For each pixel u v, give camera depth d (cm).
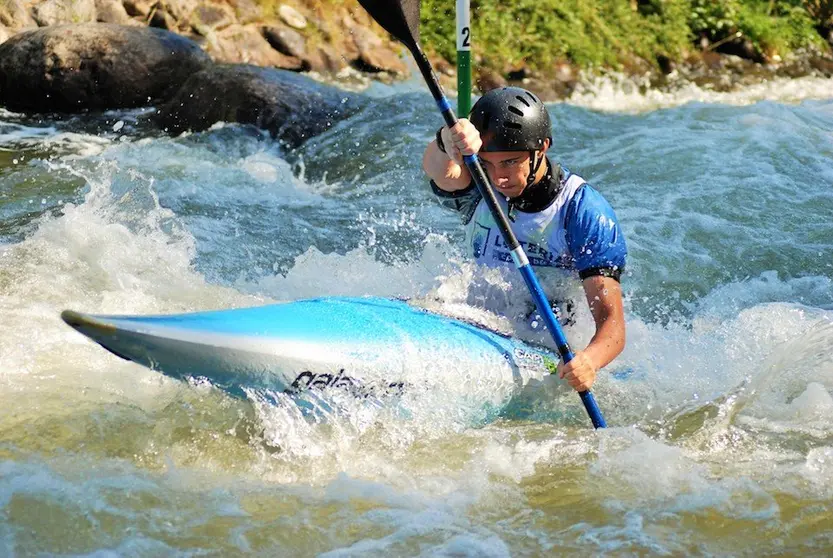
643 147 2981
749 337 1827
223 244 2256
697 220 2461
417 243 2362
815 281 2186
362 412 1398
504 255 1528
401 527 1266
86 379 1555
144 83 3216
